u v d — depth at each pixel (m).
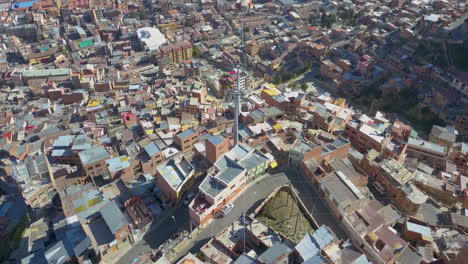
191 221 108.25
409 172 118.81
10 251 122.44
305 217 104.50
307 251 86.44
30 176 137.25
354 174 117.62
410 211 109.75
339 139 133.50
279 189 113.62
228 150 135.75
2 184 150.75
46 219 124.88
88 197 124.44
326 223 104.00
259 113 156.50
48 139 170.75
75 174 146.00
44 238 114.50
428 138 171.88
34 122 197.25
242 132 149.12
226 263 90.75
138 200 119.00
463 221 106.81
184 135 154.62
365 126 147.88
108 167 138.50
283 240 94.88
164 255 97.44
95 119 192.12
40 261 100.50
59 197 133.62
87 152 145.00
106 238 104.12
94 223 109.50
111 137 175.25
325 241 88.81
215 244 97.00
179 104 194.25
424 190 123.94
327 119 151.62
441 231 104.38
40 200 136.50
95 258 97.94
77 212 117.69
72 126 190.88
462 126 184.00
